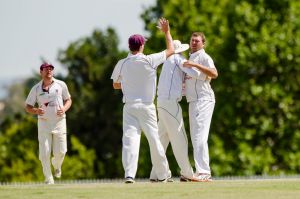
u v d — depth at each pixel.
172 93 49.53
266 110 135.88
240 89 134.38
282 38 134.00
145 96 47.69
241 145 131.00
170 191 40.53
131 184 46.12
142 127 47.91
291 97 134.88
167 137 51.00
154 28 142.12
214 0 141.12
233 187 42.94
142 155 139.50
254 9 136.50
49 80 55.53
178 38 137.62
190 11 139.38
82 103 197.38
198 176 50.00
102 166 179.25
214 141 130.62
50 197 38.41
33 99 55.56
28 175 154.12
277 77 136.12
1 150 157.75
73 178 164.88
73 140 172.38
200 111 50.19
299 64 134.62
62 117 56.00
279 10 137.12
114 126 195.38
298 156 133.75
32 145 161.12
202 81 50.22
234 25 134.88
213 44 135.75
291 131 135.25
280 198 37.00
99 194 39.41
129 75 47.62
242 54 131.38
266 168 130.62
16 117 191.50
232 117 133.50
